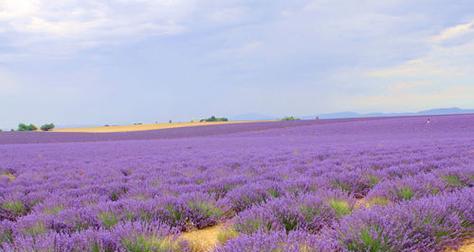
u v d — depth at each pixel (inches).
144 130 2906.0
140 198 271.9
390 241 142.7
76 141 1846.7
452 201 181.0
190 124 3548.2
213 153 733.3
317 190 259.8
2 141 1921.8
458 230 157.2
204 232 209.6
